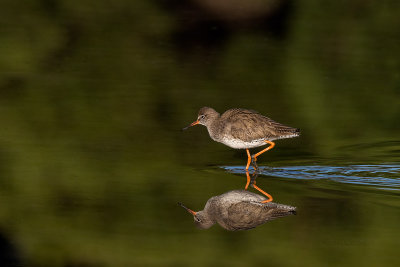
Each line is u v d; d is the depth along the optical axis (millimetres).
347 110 20656
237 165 15852
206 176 14938
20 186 14125
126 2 31844
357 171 15266
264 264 10781
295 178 14711
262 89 22438
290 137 16656
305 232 11836
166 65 25109
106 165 15555
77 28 28766
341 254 10969
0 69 24000
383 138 18250
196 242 11531
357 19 30281
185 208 12898
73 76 23391
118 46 27344
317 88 22641
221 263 10742
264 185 14156
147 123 19203
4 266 10820
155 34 28875
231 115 16469
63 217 12484
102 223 12266
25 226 12117
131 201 13273
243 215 12539
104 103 20688
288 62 25312
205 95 21547
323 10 30922
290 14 30828
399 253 10906
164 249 11188
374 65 25031
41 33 27812
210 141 18062
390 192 13617
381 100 21531
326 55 26156
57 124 18859
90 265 10805
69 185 14188
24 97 21141
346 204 12898
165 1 32094
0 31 27578
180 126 19031
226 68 24797
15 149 16594
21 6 30531
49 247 11398
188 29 29531
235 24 30266
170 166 15641
